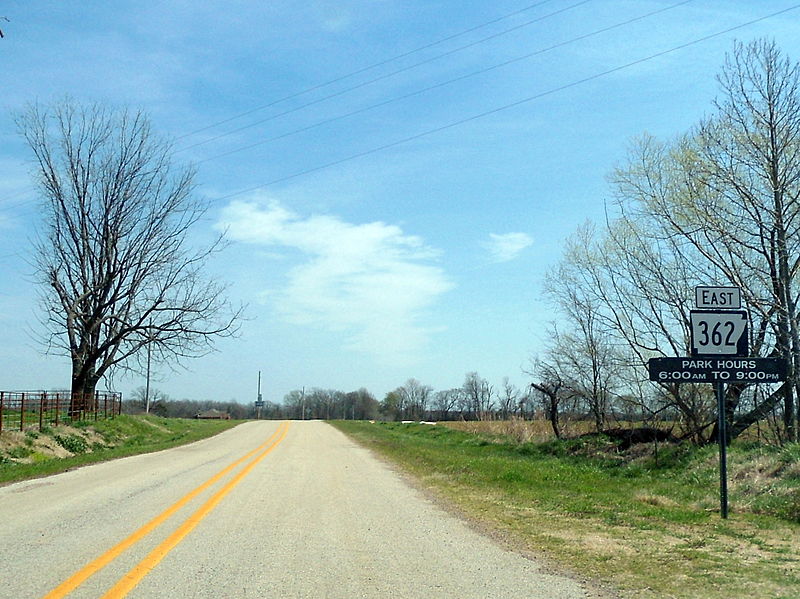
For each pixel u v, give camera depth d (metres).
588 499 14.16
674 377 11.79
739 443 22.09
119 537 9.26
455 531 10.42
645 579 7.70
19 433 25.44
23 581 6.96
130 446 31.34
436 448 29.44
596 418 30.00
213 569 7.62
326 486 15.55
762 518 12.04
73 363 39.03
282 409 136.00
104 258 38.88
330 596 6.71
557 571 8.01
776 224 19.88
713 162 20.83
